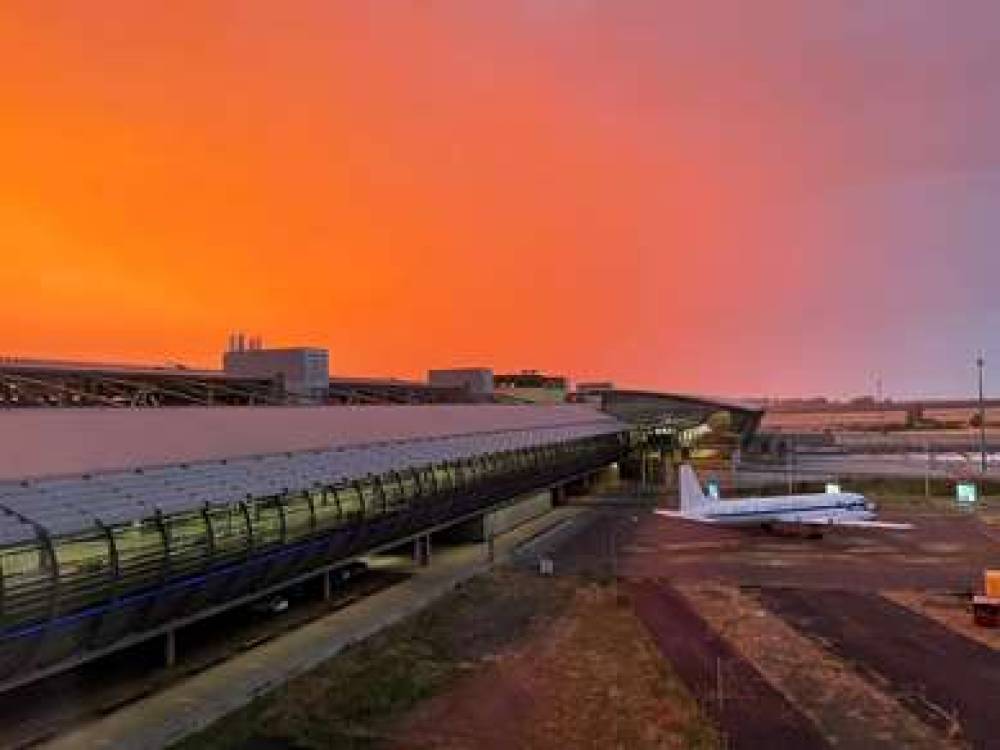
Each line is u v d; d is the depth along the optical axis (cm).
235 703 3775
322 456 5616
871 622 5531
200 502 3988
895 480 14462
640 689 4200
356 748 3403
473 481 7519
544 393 17975
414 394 12281
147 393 6831
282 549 4584
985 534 9412
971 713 3922
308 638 4762
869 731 3706
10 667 3172
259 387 8500
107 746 3250
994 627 5378
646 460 16338
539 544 8656
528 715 3831
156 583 3691
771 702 4047
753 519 9494
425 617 5434
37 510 3269
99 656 3691
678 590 6488
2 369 6134
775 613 5772
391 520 5962
